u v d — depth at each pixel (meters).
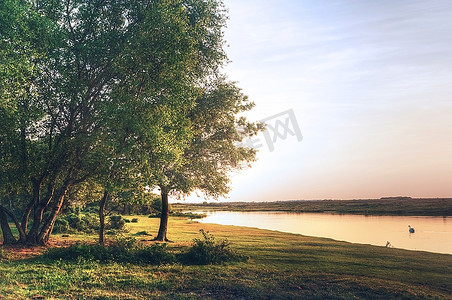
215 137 26.62
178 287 11.29
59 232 27.78
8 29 14.77
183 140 18.67
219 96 25.39
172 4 19.25
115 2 19.27
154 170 17.70
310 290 11.40
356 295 10.98
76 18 19.25
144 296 10.11
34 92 17.69
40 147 19.95
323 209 125.50
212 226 44.44
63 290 10.20
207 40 23.88
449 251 24.77
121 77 18.75
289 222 59.09
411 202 139.38
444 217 65.75
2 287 9.98
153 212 74.25
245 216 87.56
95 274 12.45
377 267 15.97
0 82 14.40
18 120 16.94
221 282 12.04
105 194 20.86
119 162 16.44
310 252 20.25
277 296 10.64
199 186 26.05
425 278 13.81
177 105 17.80
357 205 139.12
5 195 21.42
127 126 16.34
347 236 34.97
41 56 16.61
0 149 18.39
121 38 18.66
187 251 17.66
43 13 18.34
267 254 18.97
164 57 17.33
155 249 16.36
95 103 18.23
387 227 45.47
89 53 18.20
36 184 19.88
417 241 30.81
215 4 23.31
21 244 18.81
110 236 27.39
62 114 19.58
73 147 19.06
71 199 25.73
